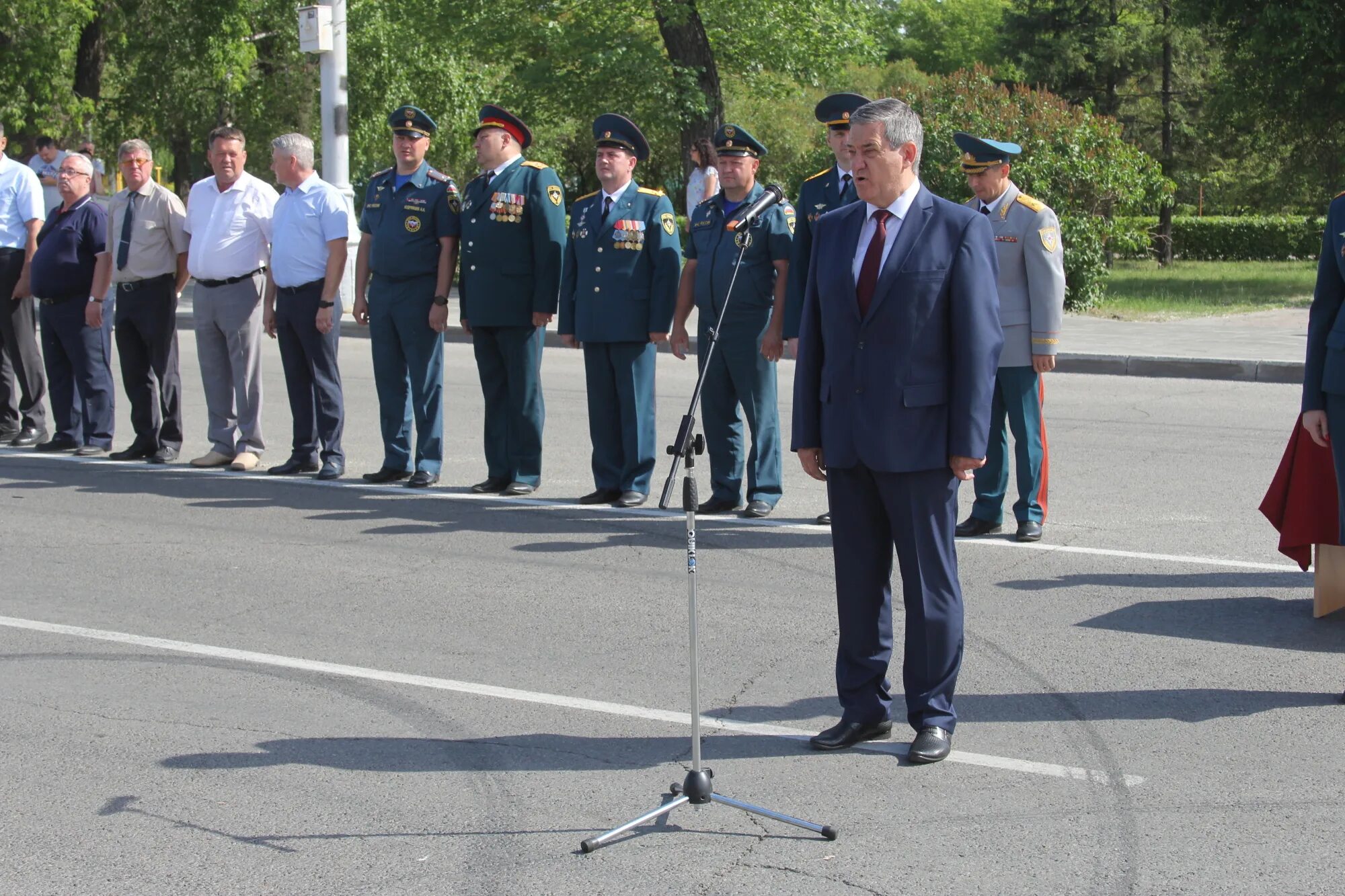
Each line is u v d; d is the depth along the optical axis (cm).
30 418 1073
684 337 840
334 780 449
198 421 1180
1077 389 1366
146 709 514
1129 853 392
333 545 757
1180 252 3884
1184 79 3666
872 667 478
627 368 844
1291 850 392
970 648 580
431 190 888
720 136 800
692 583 413
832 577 689
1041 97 2112
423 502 865
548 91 2445
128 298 983
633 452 852
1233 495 870
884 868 384
